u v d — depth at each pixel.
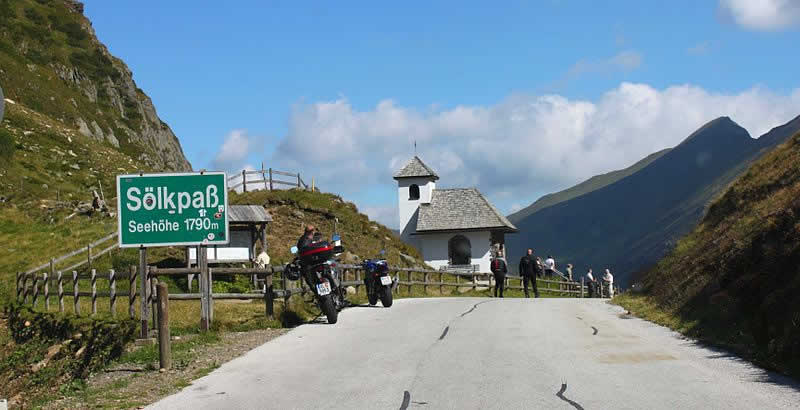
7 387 13.89
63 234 31.44
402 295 26.53
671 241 25.78
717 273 15.72
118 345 13.90
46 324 18.06
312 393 8.66
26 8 85.94
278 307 16.47
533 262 30.62
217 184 14.65
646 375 9.23
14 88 65.06
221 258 24.97
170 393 9.05
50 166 48.06
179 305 18.03
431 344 12.09
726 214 22.61
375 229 42.41
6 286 23.53
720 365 9.88
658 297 18.78
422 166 56.22
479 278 44.34
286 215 39.16
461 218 54.28
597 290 43.97
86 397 9.38
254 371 10.16
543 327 14.30
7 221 33.47
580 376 9.22
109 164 53.97
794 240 13.18
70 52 84.50
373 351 11.50
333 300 15.98
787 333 10.12
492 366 9.99
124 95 87.38
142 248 14.45
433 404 7.89
